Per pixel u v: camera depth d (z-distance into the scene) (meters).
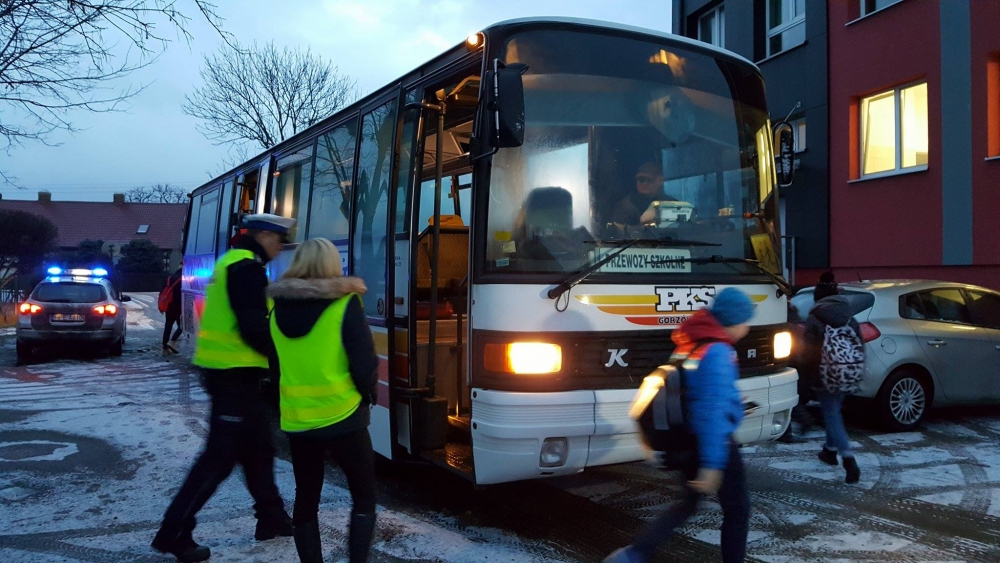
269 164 9.28
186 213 14.30
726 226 5.62
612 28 5.50
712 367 3.67
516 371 4.65
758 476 6.48
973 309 8.66
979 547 4.90
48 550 4.93
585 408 4.68
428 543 4.98
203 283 12.23
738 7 16.61
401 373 5.75
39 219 29.86
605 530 5.24
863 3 13.52
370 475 4.13
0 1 6.98
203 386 4.76
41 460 7.22
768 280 5.58
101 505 5.86
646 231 5.24
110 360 15.52
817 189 14.37
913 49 12.39
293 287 3.99
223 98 29.69
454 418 5.92
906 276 12.57
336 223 7.12
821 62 14.23
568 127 5.18
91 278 16.03
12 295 29.67
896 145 12.92
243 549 4.86
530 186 4.99
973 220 11.44
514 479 4.72
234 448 4.66
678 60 5.73
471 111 6.48
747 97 6.03
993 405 8.80
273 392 4.65
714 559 4.71
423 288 6.25
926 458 7.04
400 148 5.95
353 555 4.04
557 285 4.76
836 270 13.98
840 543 4.96
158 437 8.20
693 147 5.63
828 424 6.38
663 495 6.03
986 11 11.22
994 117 11.27
